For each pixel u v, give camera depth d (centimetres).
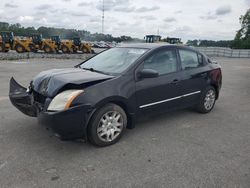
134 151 389
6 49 2597
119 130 418
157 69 469
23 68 1372
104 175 320
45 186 293
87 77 394
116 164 348
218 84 614
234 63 2402
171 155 380
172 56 504
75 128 361
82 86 373
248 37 7194
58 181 304
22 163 341
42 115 355
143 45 504
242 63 2428
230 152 396
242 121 554
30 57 2159
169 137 449
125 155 375
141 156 374
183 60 528
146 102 448
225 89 955
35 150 380
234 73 1527
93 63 494
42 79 411
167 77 480
